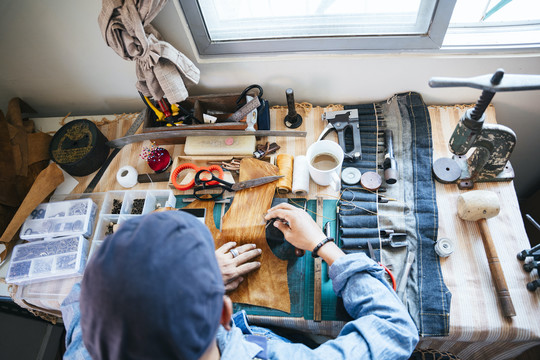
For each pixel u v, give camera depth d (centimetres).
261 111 150
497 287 114
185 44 133
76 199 148
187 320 45
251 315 117
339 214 130
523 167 196
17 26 128
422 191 134
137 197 144
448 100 153
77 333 84
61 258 132
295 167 135
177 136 146
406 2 119
